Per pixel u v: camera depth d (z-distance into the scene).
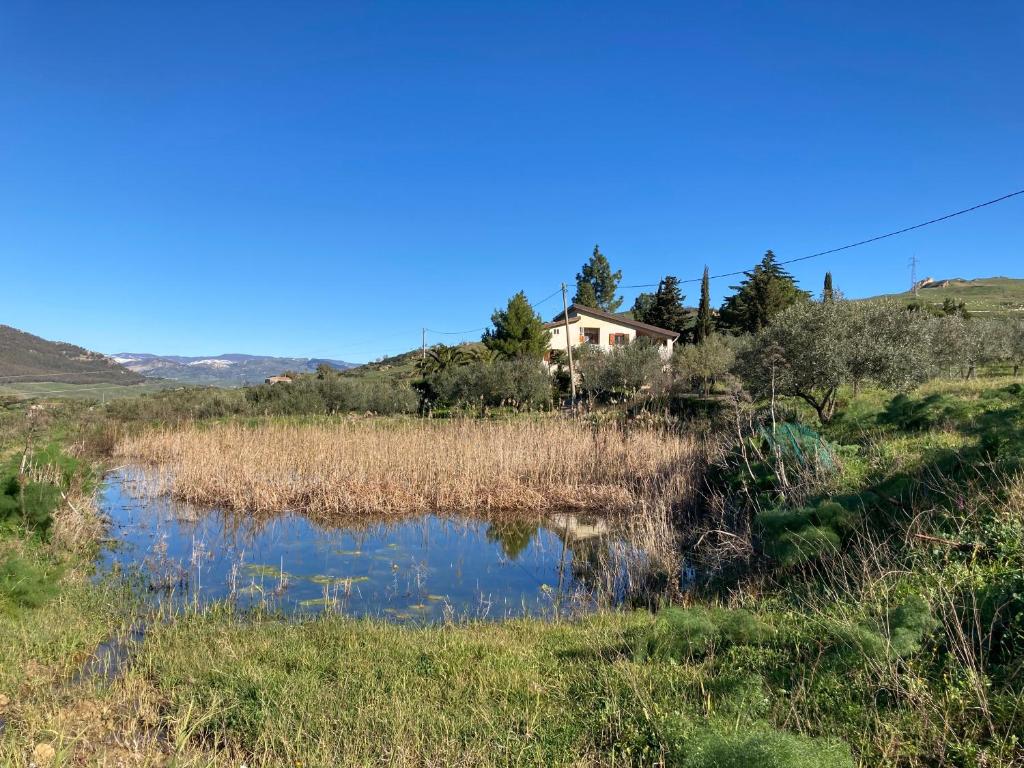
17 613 6.57
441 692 4.99
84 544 10.43
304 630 6.78
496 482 14.72
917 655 4.40
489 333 45.50
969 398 12.44
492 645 6.04
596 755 3.97
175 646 6.25
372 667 5.47
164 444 22.38
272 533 12.34
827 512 7.20
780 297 47.66
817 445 10.02
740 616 5.40
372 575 9.69
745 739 3.38
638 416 20.08
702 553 9.64
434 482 14.73
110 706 4.94
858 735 3.74
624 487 14.17
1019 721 3.64
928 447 9.27
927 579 5.45
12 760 3.95
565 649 5.93
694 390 28.48
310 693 4.92
